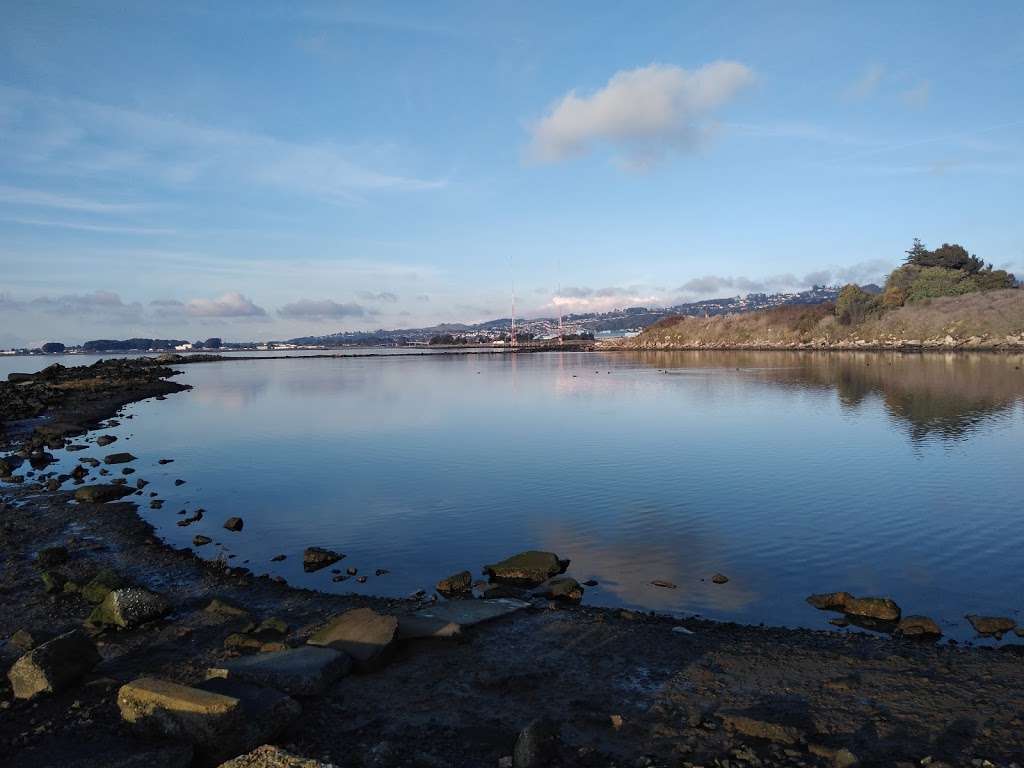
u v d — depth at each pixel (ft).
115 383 236.84
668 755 23.04
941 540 55.31
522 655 32.42
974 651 33.63
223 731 21.93
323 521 64.69
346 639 31.60
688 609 41.47
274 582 46.83
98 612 37.04
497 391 209.15
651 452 98.43
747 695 28.14
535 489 76.18
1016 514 62.18
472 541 57.62
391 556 53.83
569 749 23.24
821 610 41.34
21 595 42.55
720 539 56.44
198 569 49.01
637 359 415.44
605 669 30.81
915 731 24.88
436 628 34.60
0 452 106.42
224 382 282.56
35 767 21.35
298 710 24.64
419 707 26.81
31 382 232.32
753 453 96.12
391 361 491.72
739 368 287.69
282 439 119.65
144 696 23.07
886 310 422.41
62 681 27.32
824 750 22.91
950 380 194.08
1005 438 102.68
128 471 90.68
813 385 196.65
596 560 51.60
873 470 82.79
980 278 414.62
